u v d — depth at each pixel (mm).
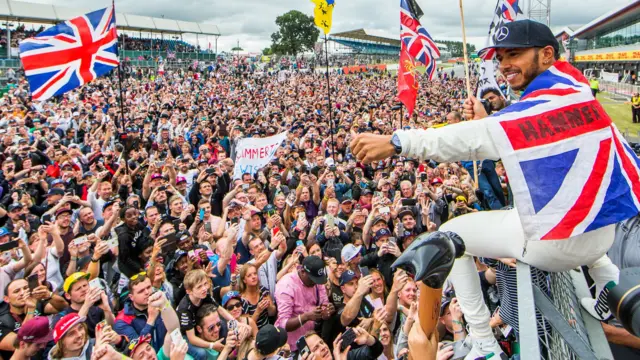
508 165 1623
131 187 10703
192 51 69250
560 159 1615
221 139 16703
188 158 12703
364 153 1687
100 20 10375
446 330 4984
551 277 2281
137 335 5250
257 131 17109
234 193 9734
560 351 1817
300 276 5742
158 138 16469
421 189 9242
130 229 6852
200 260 6531
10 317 5348
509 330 3471
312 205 10328
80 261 6578
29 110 22219
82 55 10156
